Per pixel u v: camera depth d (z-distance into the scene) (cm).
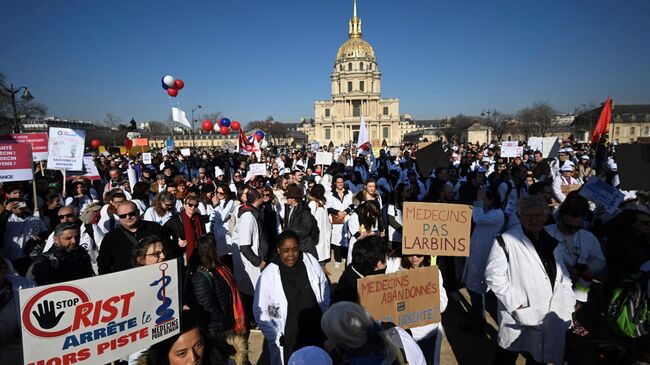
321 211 691
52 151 778
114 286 218
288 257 332
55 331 199
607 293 424
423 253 354
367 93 10381
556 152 1368
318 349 196
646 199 573
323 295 345
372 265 312
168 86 1216
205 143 8794
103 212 574
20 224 545
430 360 327
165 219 567
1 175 588
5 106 3183
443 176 735
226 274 367
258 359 452
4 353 263
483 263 500
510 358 348
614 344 306
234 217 580
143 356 230
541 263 320
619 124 6394
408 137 11362
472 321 519
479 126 7419
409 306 301
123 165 1504
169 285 242
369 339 196
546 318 318
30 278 344
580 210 379
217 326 341
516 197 787
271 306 338
